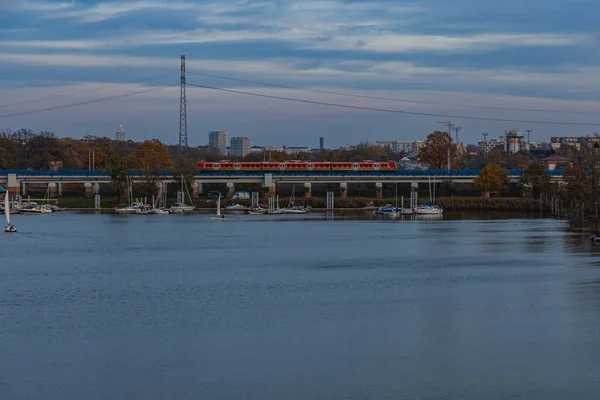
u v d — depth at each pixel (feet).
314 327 323.57
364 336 308.40
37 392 251.60
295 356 283.38
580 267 477.77
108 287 424.87
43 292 410.31
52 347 297.53
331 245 631.15
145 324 331.98
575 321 328.29
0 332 319.88
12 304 377.50
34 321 339.57
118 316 347.77
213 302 377.30
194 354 287.28
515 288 404.77
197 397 246.88
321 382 257.75
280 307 363.35
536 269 471.62
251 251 592.60
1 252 597.52
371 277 449.48
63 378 263.49
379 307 360.69
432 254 556.51
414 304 366.22
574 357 279.28
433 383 256.11
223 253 580.71
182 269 493.77
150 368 272.51
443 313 345.92
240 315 346.95
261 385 255.50
